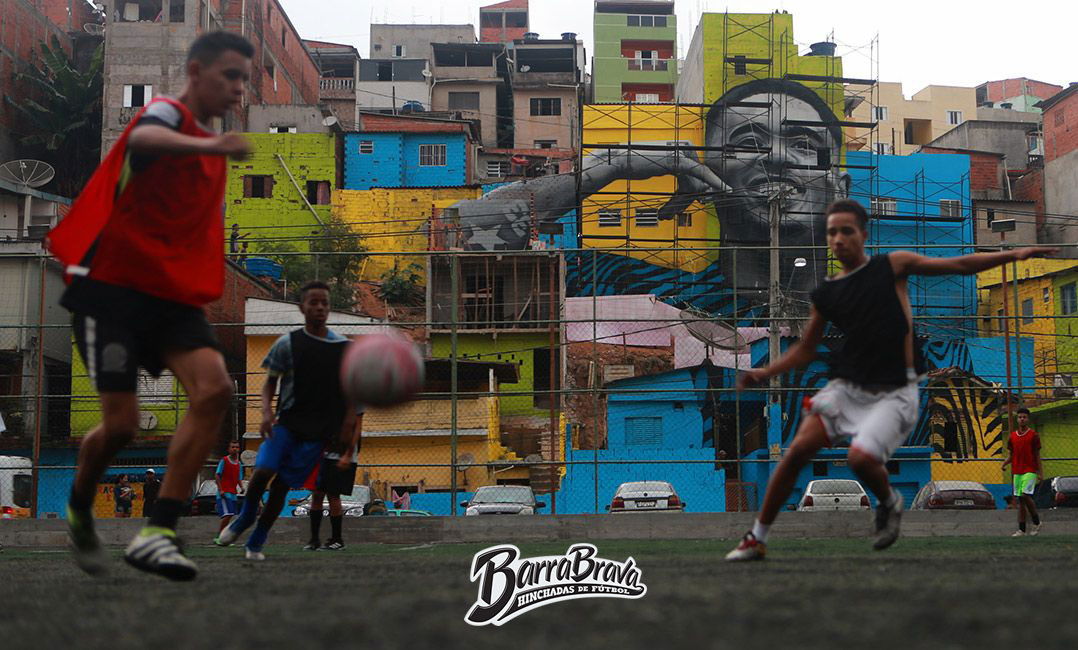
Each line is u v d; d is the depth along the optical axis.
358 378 4.52
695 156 48.44
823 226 47.66
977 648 1.91
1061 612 2.42
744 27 55.19
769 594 2.96
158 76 51.50
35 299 30.97
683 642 2.03
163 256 3.75
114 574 4.95
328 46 81.81
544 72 74.75
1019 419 15.11
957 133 71.12
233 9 56.03
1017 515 15.92
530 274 35.94
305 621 2.44
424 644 2.04
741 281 45.34
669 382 32.47
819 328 4.94
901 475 30.88
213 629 2.36
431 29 82.50
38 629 2.45
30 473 21.20
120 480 29.33
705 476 27.62
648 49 73.12
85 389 30.33
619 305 36.91
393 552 10.13
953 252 51.56
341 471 9.48
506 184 51.31
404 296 43.88
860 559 5.25
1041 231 60.22
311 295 7.37
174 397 24.73
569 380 35.28
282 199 52.53
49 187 53.09
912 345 4.72
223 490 17.19
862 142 56.59
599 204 48.38
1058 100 63.50
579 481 28.12
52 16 62.16
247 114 55.44
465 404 27.88
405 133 55.94
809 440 4.78
